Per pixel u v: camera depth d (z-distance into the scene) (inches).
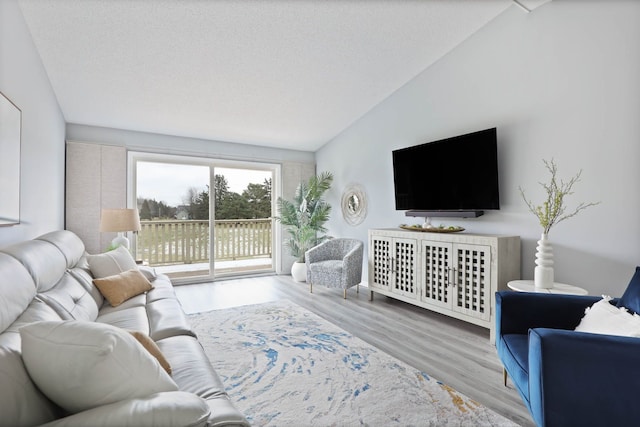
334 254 176.6
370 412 66.4
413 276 130.7
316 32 114.7
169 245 189.6
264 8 101.8
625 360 45.4
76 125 158.7
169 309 84.4
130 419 27.8
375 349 96.1
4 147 75.6
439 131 139.7
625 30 87.4
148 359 34.5
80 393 30.5
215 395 44.8
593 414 45.8
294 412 66.4
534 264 107.0
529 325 68.3
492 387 76.0
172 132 177.0
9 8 82.1
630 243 87.0
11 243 82.1
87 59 116.0
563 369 46.4
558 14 101.0
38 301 57.5
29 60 98.6
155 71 126.5
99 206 159.8
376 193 173.5
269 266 224.7
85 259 106.7
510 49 114.0
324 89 151.7
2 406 27.3
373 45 125.6
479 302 106.3
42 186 112.2
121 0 93.9
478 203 119.0
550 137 103.2
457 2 109.2
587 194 94.8
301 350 95.2
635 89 85.8
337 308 138.6
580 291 85.7
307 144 212.2
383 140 168.4
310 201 200.7
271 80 140.2
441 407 68.1
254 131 185.3
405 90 155.5
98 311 85.2
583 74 95.5
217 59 123.0
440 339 104.8
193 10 99.7
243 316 126.6
